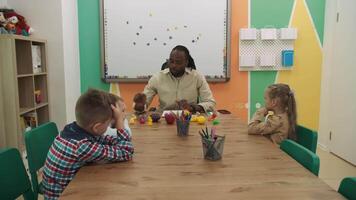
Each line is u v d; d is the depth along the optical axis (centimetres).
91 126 131
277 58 380
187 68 285
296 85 387
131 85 381
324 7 375
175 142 166
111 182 114
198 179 116
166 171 124
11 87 268
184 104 255
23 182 139
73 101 357
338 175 302
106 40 367
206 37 371
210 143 136
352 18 325
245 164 132
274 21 375
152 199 100
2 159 129
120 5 362
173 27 368
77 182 113
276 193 103
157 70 375
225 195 102
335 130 362
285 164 131
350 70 329
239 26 374
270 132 182
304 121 393
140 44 370
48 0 321
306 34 378
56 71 329
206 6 366
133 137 176
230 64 379
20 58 301
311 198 100
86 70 377
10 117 271
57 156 128
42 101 330
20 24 308
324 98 383
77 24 367
